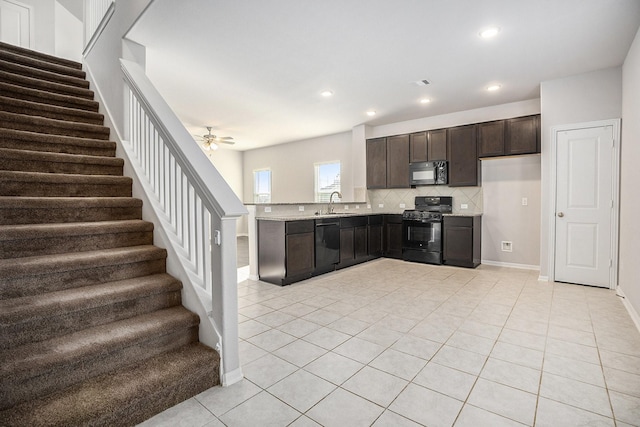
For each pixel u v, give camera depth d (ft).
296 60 11.35
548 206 13.70
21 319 5.09
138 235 7.90
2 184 7.14
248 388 6.06
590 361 7.06
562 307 10.53
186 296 6.93
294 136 24.68
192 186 6.89
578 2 8.02
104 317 6.04
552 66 11.95
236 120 19.69
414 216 18.16
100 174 9.19
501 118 16.57
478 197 17.66
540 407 5.51
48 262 5.94
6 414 4.37
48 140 8.72
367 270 16.22
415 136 18.66
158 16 8.69
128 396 4.90
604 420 5.17
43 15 17.34
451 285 13.30
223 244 6.09
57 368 4.85
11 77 10.03
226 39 9.92
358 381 6.32
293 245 13.64
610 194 12.46
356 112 17.93
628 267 10.57
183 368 5.66
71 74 12.52
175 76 12.81
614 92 12.18
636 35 9.50
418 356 7.32
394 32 9.46
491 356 7.31
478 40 9.96
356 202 20.13
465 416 5.29
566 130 13.17
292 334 8.53
